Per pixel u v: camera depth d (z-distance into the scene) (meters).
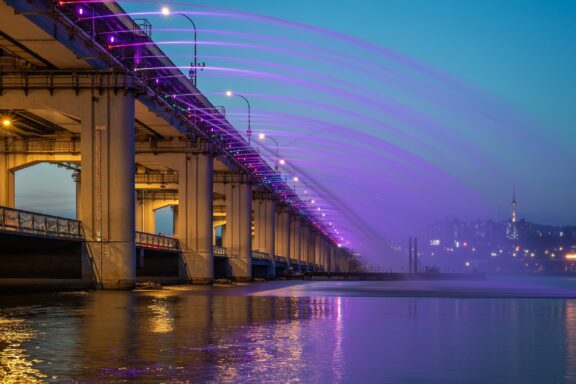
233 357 14.04
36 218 39.50
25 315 23.98
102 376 11.80
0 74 45.97
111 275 45.75
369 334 18.78
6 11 35.84
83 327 19.73
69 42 41.59
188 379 11.63
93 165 46.12
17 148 65.25
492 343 16.94
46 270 44.75
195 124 66.81
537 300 39.50
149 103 55.84
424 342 17.06
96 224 45.88
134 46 48.00
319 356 14.42
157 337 17.30
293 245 152.12
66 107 46.25
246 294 45.19
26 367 12.63
